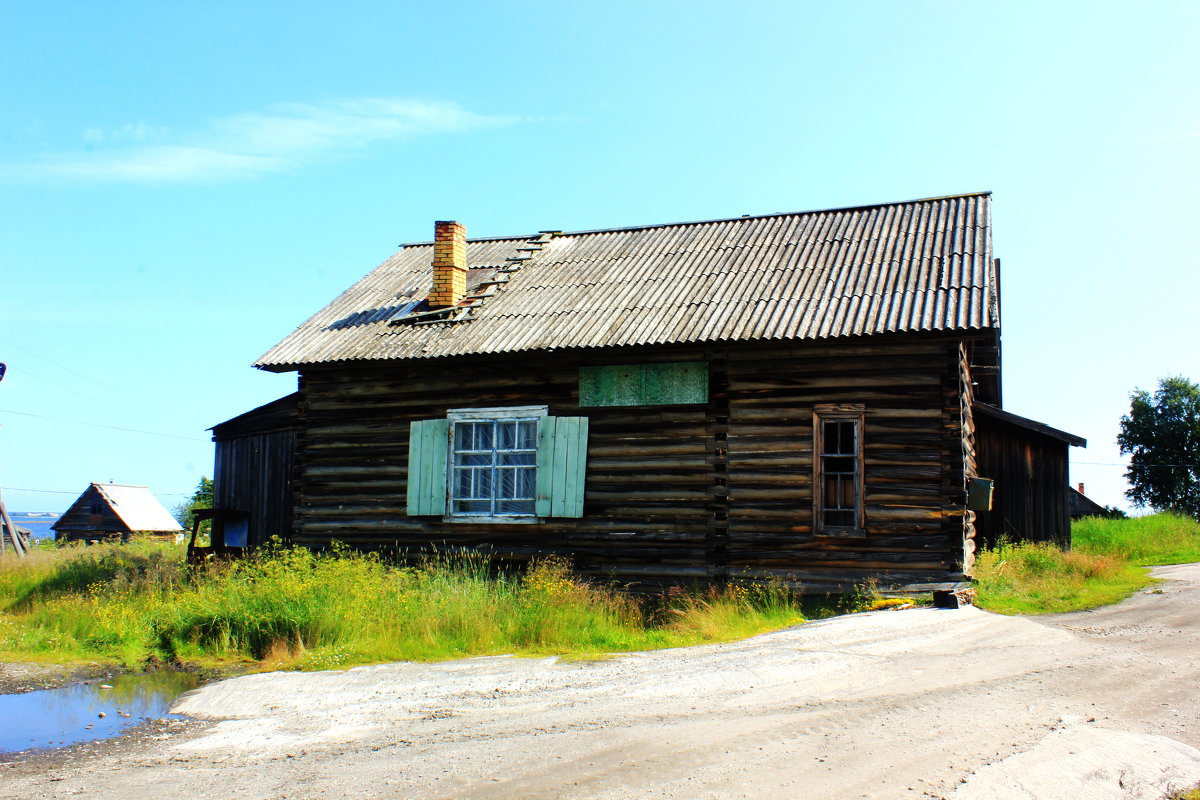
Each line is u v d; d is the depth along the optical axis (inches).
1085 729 283.1
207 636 483.2
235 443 836.6
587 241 805.9
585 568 614.5
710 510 593.6
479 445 652.1
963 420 593.0
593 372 625.9
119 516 1817.2
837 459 586.2
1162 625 458.6
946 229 658.8
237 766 281.1
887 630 441.7
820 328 562.9
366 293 784.3
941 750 266.1
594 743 284.5
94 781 269.6
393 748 293.1
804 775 248.7
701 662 394.9
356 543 668.7
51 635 498.6
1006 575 592.7
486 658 433.4
